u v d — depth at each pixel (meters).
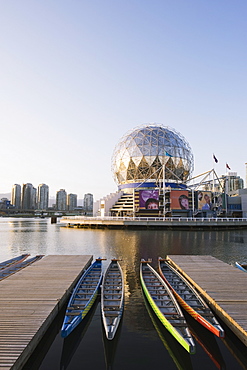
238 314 12.02
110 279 17.89
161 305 13.77
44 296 13.92
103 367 9.61
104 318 11.77
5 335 9.86
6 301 13.21
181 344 10.39
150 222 63.53
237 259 28.02
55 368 9.59
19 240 44.44
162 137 89.19
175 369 9.55
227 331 12.04
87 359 10.09
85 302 14.05
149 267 21.33
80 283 16.88
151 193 72.62
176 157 88.31
